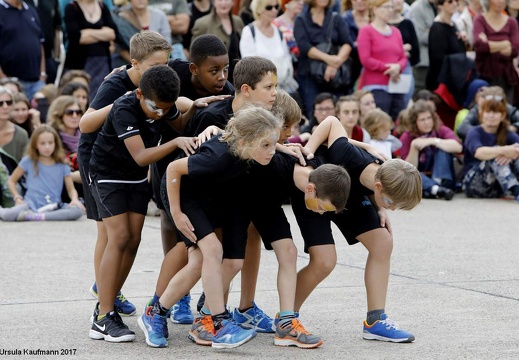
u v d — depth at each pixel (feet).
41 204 54.13
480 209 58.18
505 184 61.62
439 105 68.13
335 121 30.09
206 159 27.02
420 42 72.38
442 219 54.19
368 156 28.96
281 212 29.48
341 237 48.11
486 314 32.42
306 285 29.43
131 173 29.48
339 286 36.78
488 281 37.86
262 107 27.73
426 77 70.18
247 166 27.35
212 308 27.63
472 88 68.03
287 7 65.82
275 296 35.04
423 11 72.28
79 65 61.87
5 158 55.88
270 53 61.36
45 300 34.14
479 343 28.66
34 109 58.95
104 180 29.37
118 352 27.55
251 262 30.55
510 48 69.56
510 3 72.54
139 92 28.22
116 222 29.22
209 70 31.55
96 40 61.46
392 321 29.07
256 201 29.12
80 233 49.21
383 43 64.34
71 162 56.18
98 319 29.12
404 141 63.41
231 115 29.86
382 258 29.22
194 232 27.78
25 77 61.62
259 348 28.22
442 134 63.41
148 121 28.94
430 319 31.71
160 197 30.53
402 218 54.54
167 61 31.35
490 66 69.62
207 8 66.18
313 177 26.78
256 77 29.01
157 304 28.81
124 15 62.54
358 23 67.92
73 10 61.31
